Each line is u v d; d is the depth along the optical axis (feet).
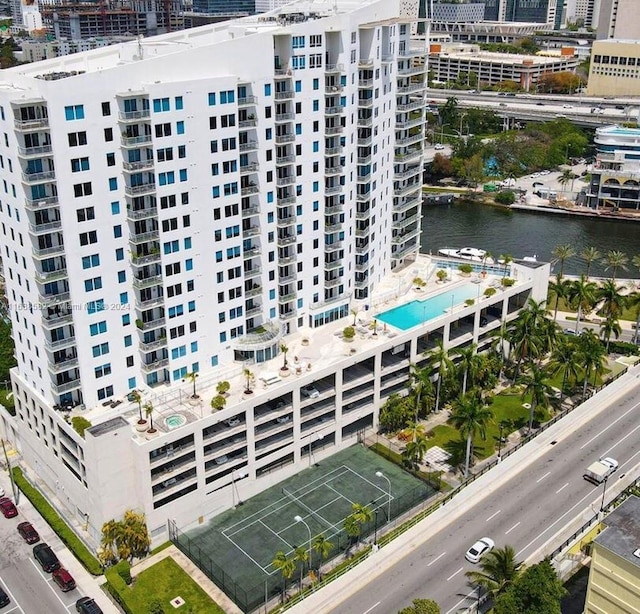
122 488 341.82
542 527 359.66
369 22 435.94
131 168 338.95
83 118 322.96
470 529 358.84
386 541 351.46
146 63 339.36
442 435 436.35
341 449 426.10
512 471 402.93
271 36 380.17
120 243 351.46
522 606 278.26
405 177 505.25
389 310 475.72
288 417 398.83
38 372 369.91
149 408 346.33
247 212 396.78
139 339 372.58
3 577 335.67
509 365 518.37
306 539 355.15
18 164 319.68
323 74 409.69
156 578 332.80
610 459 406.00
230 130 372.99
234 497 379.35
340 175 433.89
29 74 352.49
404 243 538.88
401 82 487.20
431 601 289.53
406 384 457.27
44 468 394.11
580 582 326.44
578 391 486.38
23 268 347.36
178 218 364.79
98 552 345.92
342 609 312.50
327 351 421.59
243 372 395.14
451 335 487.61
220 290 394.32
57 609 318.24
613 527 288.92
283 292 433.07
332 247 445.37
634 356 529.86
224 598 322.14
